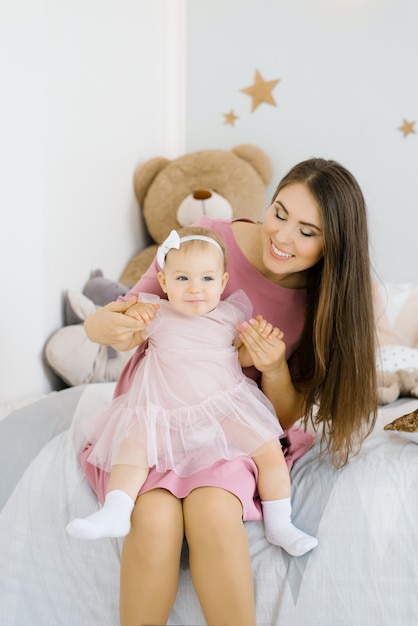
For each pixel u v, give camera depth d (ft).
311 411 4.96
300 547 4.13
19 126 5.67
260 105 9.26
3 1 5.35
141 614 3.81
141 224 9.13
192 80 9.46
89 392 5.77
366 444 4.99
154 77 9.14
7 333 5.79
